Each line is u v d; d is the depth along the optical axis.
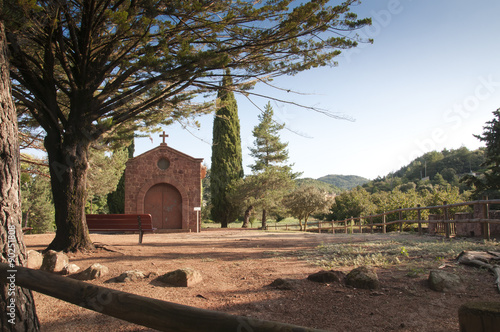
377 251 5.86
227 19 5.93
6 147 2.38
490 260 4.25
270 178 27.05
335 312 2.99
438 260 4.66
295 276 4.32
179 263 5.32
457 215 8.70
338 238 9.30
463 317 1.47
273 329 1.24
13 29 4.54
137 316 1.48
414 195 21.53
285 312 3.02
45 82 6.30
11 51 5.31
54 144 6.43
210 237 11.48
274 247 7.39
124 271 4.65
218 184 28.25
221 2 6.21
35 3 4.12
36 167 15.43
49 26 5.47
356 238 8.93
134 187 18.83
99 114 6.65
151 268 4.89
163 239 10.48
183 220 18.73
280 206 30.11
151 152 19.09
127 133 9.71
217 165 28.28
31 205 25.06
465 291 3.41
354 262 4.91
